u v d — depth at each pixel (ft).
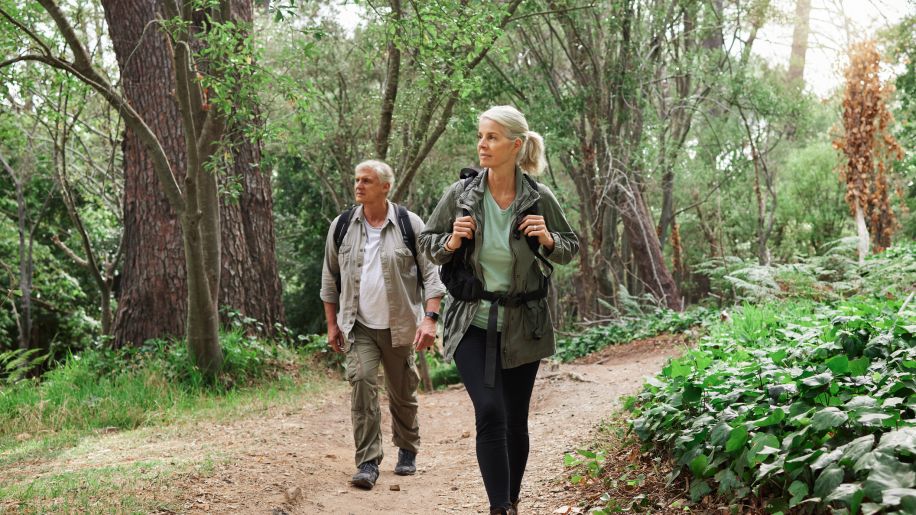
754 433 11.27
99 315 79.77
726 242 88.58
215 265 29.58
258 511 12.76
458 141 51.85
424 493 15.21
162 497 13.11
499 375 11.10
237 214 36.91
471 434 22.49
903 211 71.51
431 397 34.14
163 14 34.27
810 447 10.15
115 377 29.66
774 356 13.80
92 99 49.37
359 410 15.79
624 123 53.52
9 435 22.79
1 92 27.50
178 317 34.12
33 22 26.32
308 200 75.92
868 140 48.44
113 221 72.84
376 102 43.37
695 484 11.46
